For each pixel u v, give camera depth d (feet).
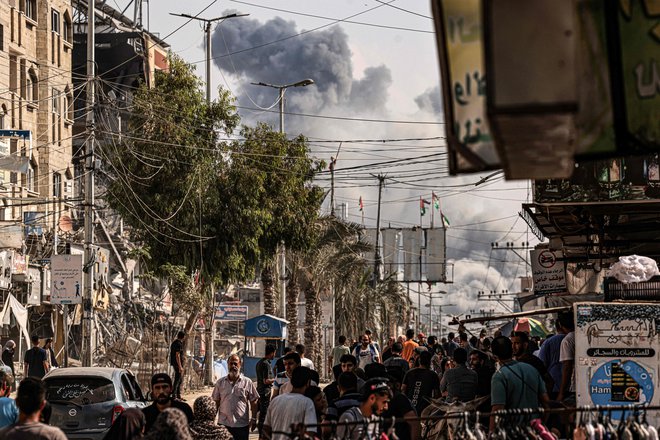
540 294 74.33
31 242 134.00
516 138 13.33
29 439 25.03
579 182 52.21
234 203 123.85
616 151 14.90
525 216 61.62
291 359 43.32
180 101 122.83
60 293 88.43
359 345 89.30
